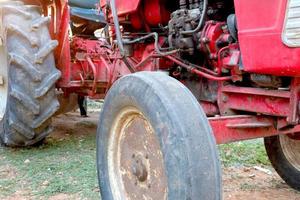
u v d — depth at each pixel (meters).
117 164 2.59
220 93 2.72
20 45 3.96
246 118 2.50
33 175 3.59
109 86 4.17
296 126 2.56
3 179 3.49
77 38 4.59
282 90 2.31
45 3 4.56
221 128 2.41
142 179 2.36
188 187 1.96
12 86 3.95
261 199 3.26
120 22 3.46
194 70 2.79
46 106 4.00
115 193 2.56
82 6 5.12
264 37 2.12
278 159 3.43
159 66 3.28
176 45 2.92
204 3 2.62
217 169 2.03
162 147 2.06
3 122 4.27
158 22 3.27
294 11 1.98
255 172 3.95
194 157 1.98
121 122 2.52
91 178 3.54
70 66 4.33
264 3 2.12
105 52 4.30
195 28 2.75
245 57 2.26
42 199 3.12
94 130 5.54
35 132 4.09
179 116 2.05
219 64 2.61
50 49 3.97
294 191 3.46
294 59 2.01
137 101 2.26
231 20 2.49
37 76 3.88
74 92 4.75
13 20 4.03
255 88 2.47
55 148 4.45
